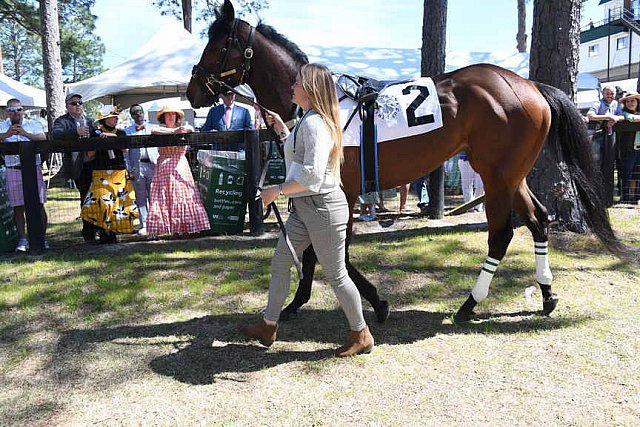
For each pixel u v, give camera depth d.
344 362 3.12
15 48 46.81
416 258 5.26
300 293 3.81
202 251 5.74
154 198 6.33
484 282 3.61
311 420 2.55
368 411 2.61
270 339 3.31
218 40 3.97
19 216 5.97
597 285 4.30
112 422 2.57
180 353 3.31
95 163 6.07
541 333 3.45
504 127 3.53
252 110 11.45
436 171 7.16
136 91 13.30
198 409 2.67
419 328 3.61
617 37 30.86
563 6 5.81
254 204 6.41
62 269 5.17
